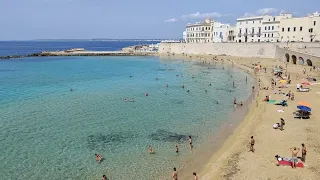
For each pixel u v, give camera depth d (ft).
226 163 86.84
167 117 139.64
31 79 256.11
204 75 286.05
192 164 89.92
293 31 379.55
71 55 564.71
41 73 298.56
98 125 127.54
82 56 552.41
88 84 232.73
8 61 438.81
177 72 310.04
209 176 80.28
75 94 192.13
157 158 95.14
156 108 156.66
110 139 111.45
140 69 338.95
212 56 463.83
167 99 178.70
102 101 172.45
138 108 156.66
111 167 89.10
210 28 564.71
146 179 81.61
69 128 123.44
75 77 271.08
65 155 97.35
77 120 134.41
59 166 89.61
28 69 334.65
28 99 176.04
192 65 380.17
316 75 247.29
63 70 327.26
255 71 286.25
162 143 107.55
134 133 117.91
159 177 82.64
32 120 133.80
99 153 99.09
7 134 115.65
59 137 113.09
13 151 99.81
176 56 520.01
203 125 127.24
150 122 131.95
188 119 136.15
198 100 175.83
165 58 492.54
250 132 112.88
